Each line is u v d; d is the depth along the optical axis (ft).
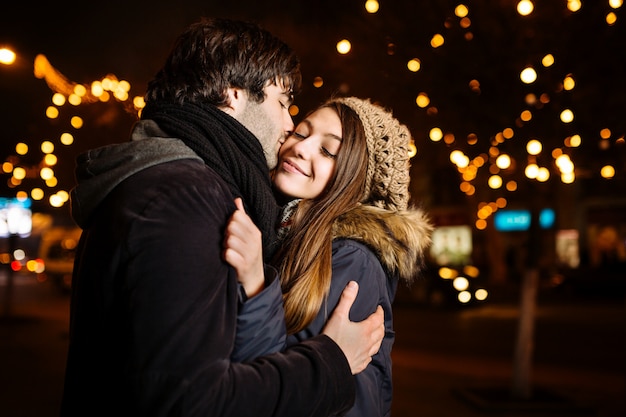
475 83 19.08
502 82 18.93
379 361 6.17
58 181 34.19
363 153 6.90
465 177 26.68
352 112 7.10
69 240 75.61
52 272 73.92
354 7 20.16
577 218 99.45
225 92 5.56
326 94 20.81
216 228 4.62
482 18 18.60
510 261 105.09
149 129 5.34
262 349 4.75
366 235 6.19
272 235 5.78
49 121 30.32
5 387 24.70
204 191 4.68
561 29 17.99
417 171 36.86
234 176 5.39
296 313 5.62
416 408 22.84
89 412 4.58
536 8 18.11
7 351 33.86
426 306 60.49
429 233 6.98
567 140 19.19
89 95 24.02
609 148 19.63
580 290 73.20
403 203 7.19
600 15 17.80
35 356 32.40
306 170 7.04
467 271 67.36
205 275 4.34
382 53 19.38
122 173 4.80
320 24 20.85
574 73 18.16
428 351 36.83
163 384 4.00
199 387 4.03
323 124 7.08
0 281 98.32
